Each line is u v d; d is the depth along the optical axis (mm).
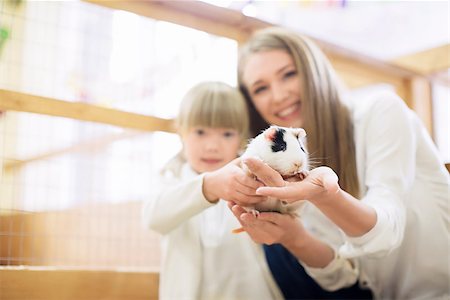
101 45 3070
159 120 1686
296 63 1496
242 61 1670
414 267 1368
